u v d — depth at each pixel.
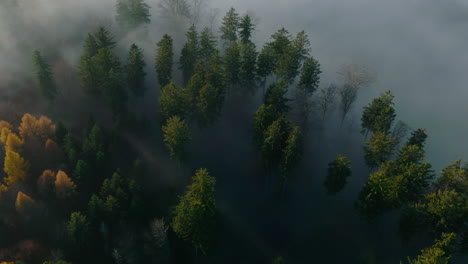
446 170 57.06
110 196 50.56
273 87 67.88
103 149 59.75
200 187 44.66
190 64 77.56
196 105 67.69
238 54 74.94
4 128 60.12
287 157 56.28
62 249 50.88
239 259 59.91
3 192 52.19
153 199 60.94
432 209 51.91
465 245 53.78
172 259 55.62
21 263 42.75
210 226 48.94
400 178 52.12
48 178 54.31
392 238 64.81
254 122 63.25
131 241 54.34
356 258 62.22
